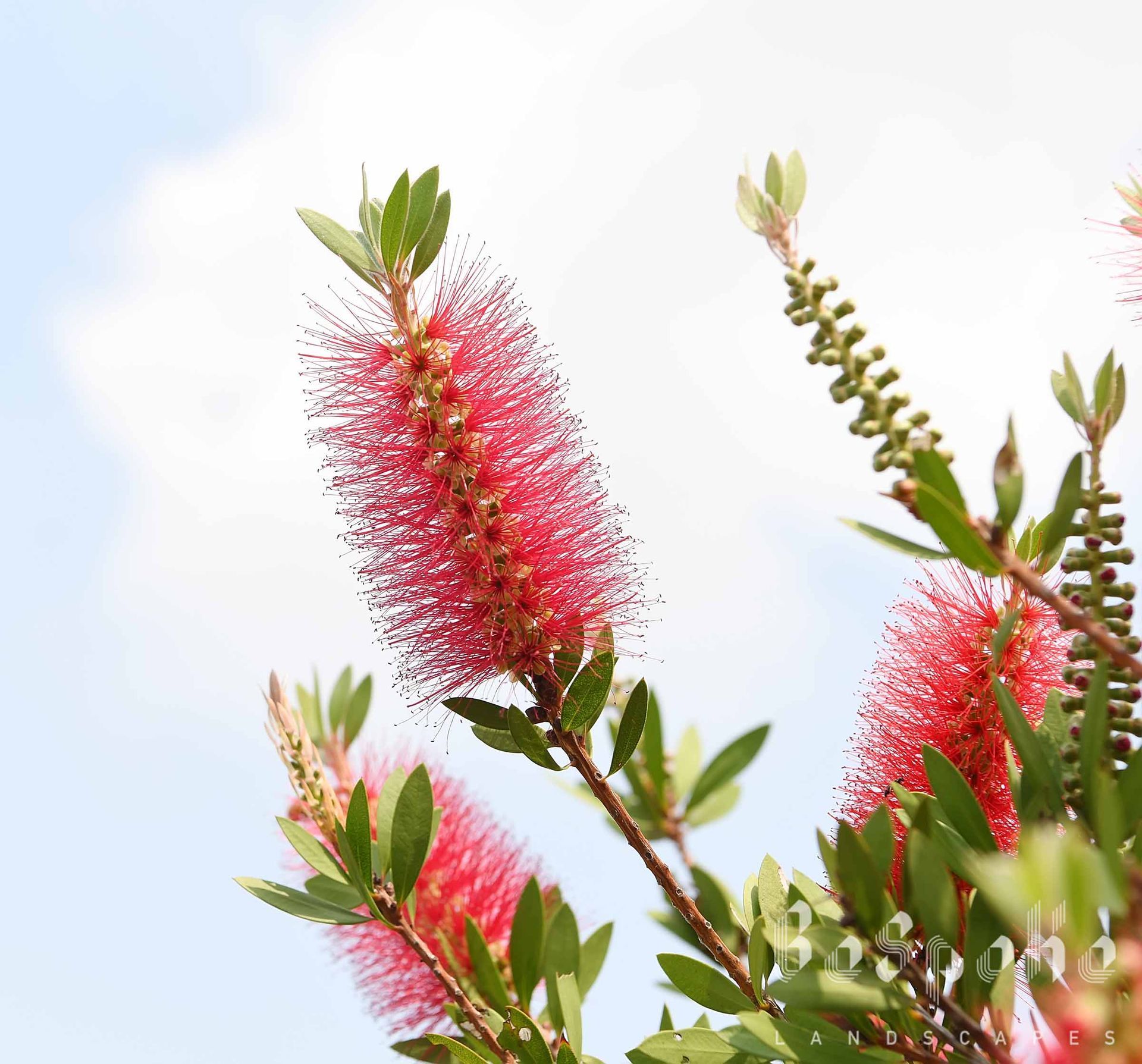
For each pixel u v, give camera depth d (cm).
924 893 76
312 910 88
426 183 87
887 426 77
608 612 88
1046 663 83
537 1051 85
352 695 100
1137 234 84
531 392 88
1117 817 72
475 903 95
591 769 86
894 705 84
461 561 87
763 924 81
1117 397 77
